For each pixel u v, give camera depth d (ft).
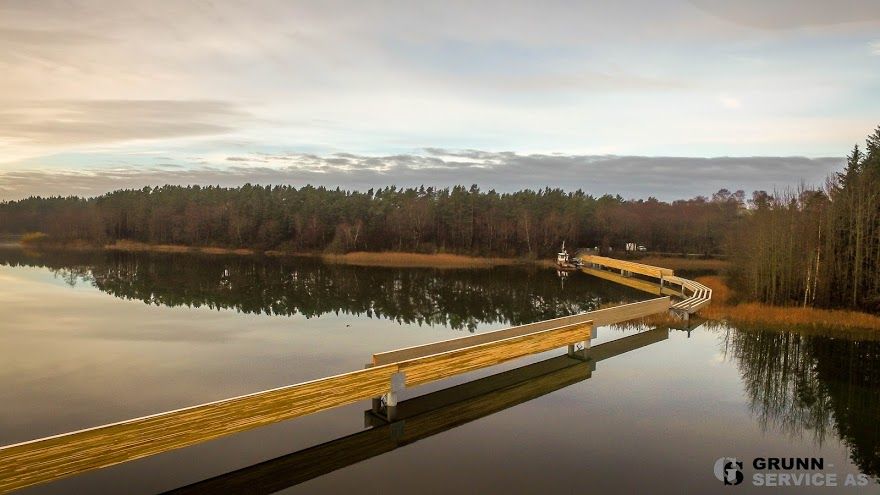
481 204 243.40
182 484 28.09
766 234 91.15
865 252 81.87
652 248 229.04
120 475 29.01
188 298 103.40
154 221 269.64
